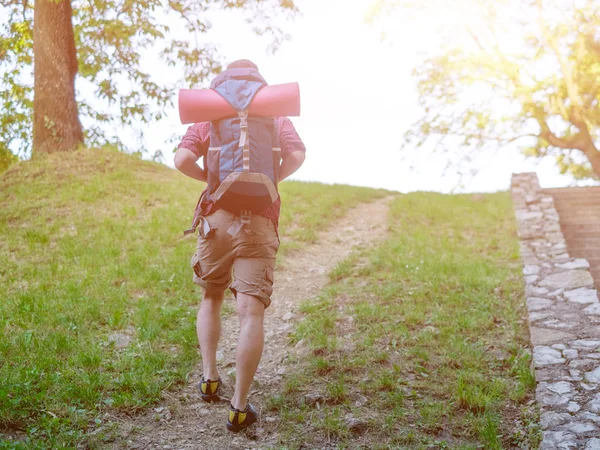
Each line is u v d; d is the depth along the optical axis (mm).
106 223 7961
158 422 3447
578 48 19250
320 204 10539
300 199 10781
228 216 3273
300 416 3502
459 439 3385
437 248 8164
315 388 3914
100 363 4066
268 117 3279
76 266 6387
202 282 3453
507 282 6383
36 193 9125
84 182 9750
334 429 3375
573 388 3844
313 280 6691
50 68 11156
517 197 10656
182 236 7754
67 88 11305
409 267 6855
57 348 4195
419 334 4824
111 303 5277
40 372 3779
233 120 3203
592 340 4578
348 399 3746
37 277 6055
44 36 11141
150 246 7188
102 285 5770
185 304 5492
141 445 3193
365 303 5617
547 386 3891
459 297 5801
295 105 3244
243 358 3225
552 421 3477
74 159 10734
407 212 10484
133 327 4883
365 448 3232
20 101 14172
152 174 10977
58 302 5195
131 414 3492
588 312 5184
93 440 3148
